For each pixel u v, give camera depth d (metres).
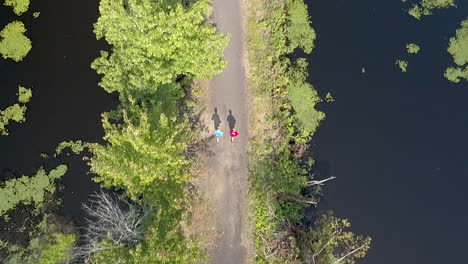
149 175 24.14
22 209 30.62
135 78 27.09
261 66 33.09
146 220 26.09
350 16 35.03
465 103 34.56
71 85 32.12
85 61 32.47
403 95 34.34
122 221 26.31
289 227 31.39
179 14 24.86
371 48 34.78
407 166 33.41
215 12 33.12
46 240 30.34
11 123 31.39
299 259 30.70
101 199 30.30
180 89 30.89
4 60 31.86
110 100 32.06
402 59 34.81
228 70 32.72
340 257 31.62
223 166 31.97
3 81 31.70
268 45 33.50
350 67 34.34
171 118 26.89
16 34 32.03
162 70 26.45
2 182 30.73
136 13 24.97
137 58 26.20
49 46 32.38
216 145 32.03
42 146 31.38
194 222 30.69
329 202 32.62
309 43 34.09
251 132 32.50
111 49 32.81
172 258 23.84
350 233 32.22
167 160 24.58
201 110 32.03
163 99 29.16
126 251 24.17
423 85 34.59
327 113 33.56
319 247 31.31
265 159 32.25
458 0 35.09
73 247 30.17
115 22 25.91
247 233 31.53
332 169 32.97
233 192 31.84
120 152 24.97
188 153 30.72
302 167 32.72
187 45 26.02
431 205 33.06
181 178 25.89
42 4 32.66
